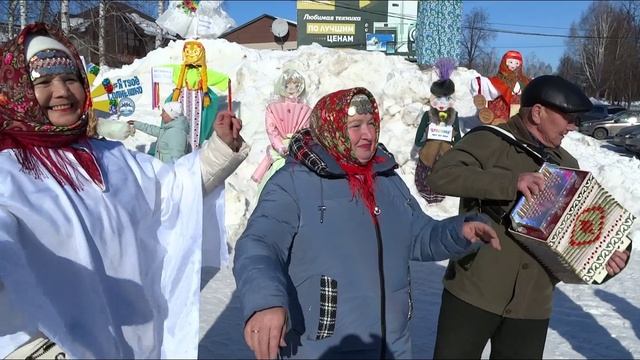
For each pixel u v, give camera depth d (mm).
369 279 1801
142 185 2041
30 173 1802
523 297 2166
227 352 3441
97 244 1815
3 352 1773
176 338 1960
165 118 6141
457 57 10992
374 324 1787
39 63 1838
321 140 1912
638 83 42938
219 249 2266
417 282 4926
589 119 22234
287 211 1801
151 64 11188
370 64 9828
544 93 2158
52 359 1772
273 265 1582
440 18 10789
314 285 1783
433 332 3861
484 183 2084
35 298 1641
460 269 2242
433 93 7059
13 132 1815
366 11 20844
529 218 2055
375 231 1854
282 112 5234
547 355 3547
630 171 7871
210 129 7559
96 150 2000
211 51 10539
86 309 1714
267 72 9797
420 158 7121
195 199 2064
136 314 1867
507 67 7266
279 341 1415
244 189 7512
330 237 1803
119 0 21375
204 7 9414
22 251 1659
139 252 1946
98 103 9641
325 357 1755
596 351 3619
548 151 2270
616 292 4793
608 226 2020
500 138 2262
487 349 3551
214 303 4250
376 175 1975
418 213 2061
